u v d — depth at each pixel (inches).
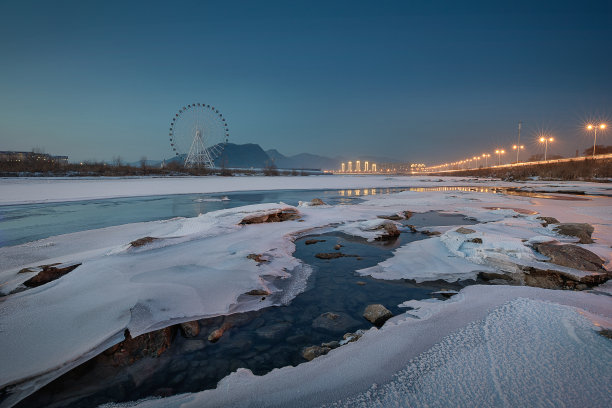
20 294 173.9
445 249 283.1
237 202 743.7
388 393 97.8
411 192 992.9
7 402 102.8
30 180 1282.0
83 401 105.2
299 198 851.4
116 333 138.6
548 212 514.6
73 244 313.7
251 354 134.1
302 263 265.7
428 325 145.4
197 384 114.5
